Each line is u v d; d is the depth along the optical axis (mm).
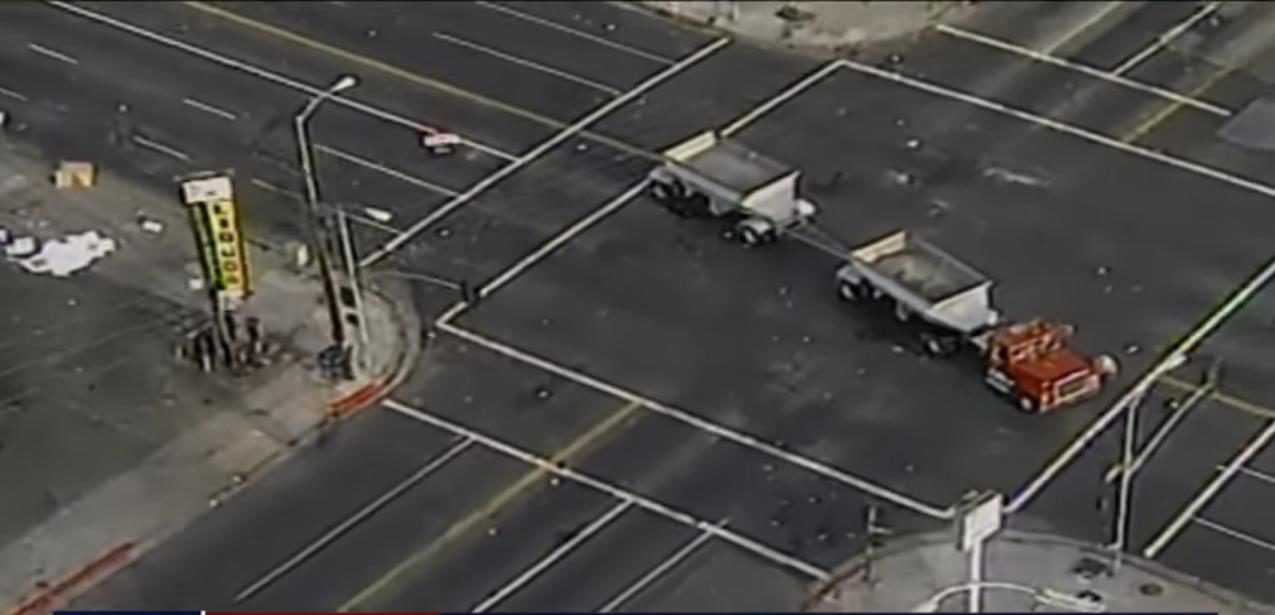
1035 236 87875
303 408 81375
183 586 75188
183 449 79938
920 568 74125
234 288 82688
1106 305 84562
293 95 96375
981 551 74000
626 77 96812
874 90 95625
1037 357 80375
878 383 81438
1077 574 73750
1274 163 91062
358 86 96625
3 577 75562
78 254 88188
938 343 82125
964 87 95688
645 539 75938
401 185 91250
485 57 98188
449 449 79625
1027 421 79688
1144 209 89000
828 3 100875
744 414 80438
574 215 89500
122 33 100312
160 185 91562
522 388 81875
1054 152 92062
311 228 88562
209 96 96500
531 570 75062
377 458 79375
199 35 100000
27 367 83438
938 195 90062
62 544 76625
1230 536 75188
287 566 75625
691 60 97688
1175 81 95750
